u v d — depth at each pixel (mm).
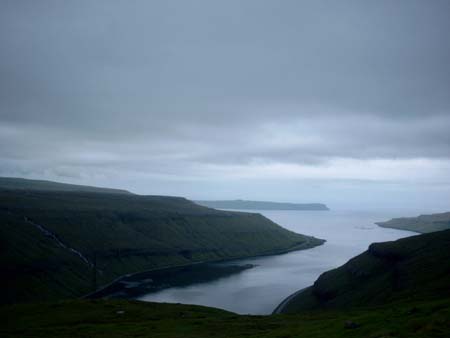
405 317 67188
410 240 195125
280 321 103750
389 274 166750
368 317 74688
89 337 89938
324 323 82438
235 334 86688
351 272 197375
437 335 52438
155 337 86125
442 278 132375
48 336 92500
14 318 116312
